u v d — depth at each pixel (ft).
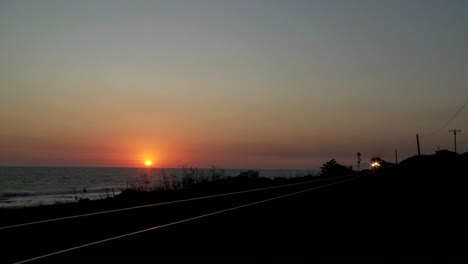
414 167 219.41
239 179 143.02
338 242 38.37
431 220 51.90
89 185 270.46
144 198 82.94
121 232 43.09
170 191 97.50
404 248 36.24
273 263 30.53
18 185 290.56
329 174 272.31
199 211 61.41
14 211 63.72
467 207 64.13
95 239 39.17
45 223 49.01
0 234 41.88
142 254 32.68
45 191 200.34
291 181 162.81
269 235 41.42
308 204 70.18
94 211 63.57
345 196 85.51
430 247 36.70
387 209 62.80
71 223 49.03
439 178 128.47
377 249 35.76
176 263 29.94
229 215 55.93
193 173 131.85
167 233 42.11
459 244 37.99
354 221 51.03
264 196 87.86
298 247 36.04
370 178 165.89
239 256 32.42
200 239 39.06
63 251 33.71
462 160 221.46
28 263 29.86
